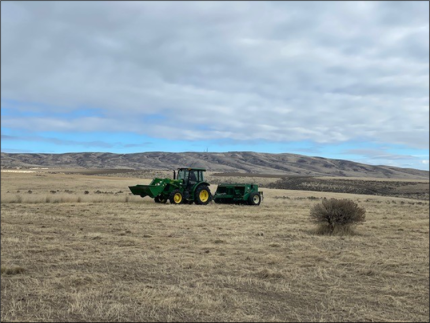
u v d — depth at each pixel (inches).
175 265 372.5
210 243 498.3
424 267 390.9
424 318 254.2
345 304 274.7
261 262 396.5
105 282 309.1
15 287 293.3
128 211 879.7
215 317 236.8
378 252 464.4
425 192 2898.6
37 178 2326.5
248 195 1143.6
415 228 695.1
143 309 246.4
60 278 317.7
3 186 1831.9
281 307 262.7
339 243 522.3
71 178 2411.4
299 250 465.7
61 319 226.5
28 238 502.6
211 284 311.9
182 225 660.7
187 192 1115.9
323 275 350.3
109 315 233.6
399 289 315.6
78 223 673.0
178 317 234.5
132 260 388.8
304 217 826.2
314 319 241.8
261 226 669.9
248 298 277.4
